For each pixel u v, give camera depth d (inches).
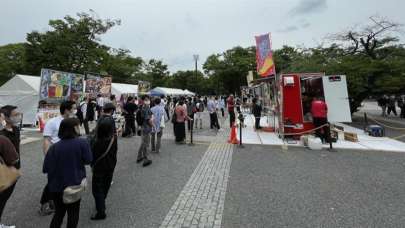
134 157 278.4
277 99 436.8
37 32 1031.0
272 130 478.9
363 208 150.5
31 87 535.5
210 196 170.4
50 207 142.3
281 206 154.0
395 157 283.0
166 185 191.3
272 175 216.7
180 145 351.3
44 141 141.1
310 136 352.8
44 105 485.7
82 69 1079.0
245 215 142.3
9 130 125.3
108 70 1477.6
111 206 153.5
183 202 160.4
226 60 1975.9
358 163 256.5
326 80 380.2
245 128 534.0
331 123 418.0
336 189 182.5
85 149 112.5
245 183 196.4
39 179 203.0
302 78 394.0
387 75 549.3
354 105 653.3
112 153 141.9
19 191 177.3
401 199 164.1
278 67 1636.3
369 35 701.9
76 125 113.3
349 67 569.6
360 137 423.8
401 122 661.3
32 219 135.9
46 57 1013.2
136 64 1966.0
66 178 105.7
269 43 450.6
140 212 145.7
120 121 417.7
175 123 364.8
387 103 868.6
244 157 283.0
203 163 256.1
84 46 1056.8
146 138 249.6
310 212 145.6
